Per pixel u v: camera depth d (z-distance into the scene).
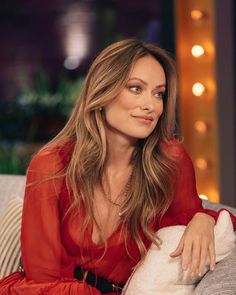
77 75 5.50
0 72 5.61
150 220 2.08
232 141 3.78
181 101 3.83
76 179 2.06
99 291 2.00
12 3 5.53
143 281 1.94
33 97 5.49
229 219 1.99
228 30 3.69
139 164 2.11
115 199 2.10
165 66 2.05
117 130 2.05
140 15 5.33
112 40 5.41
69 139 2.14
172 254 1.90
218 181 3.84
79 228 2.06
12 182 2.72
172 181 2.11
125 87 1.97
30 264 2.07
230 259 1.95
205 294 1.78
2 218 2.46
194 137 3.88
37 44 5.54
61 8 5.47
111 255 2.07
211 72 3.76
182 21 3.80
